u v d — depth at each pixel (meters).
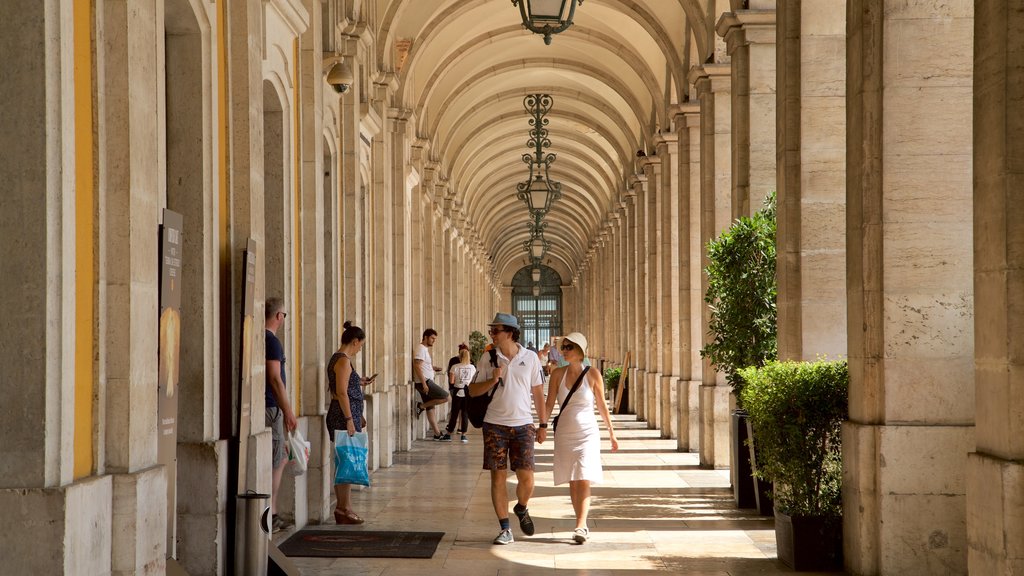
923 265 7.94
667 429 21.53
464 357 21.62
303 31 10.55
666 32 19.66
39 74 4.97
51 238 5.02
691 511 11.55
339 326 13.26
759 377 8.84
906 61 7.96
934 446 7.79
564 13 10.95
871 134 8.02
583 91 30.48
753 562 8.68
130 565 5.57
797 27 10.95
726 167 16.28
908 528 7.77
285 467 10.08
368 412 15.07
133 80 5.75
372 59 16.06
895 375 7.90
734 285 11.91
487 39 24.47
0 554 4.94
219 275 7.82
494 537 9.88
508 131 37.41
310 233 10.91
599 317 48.59
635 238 32.12
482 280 53.69
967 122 7.93
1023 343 5.67
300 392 10.79
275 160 10.03
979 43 5.96
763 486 11.21
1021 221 5.67
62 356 5.09
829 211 10.94
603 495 12.87
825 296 10.94
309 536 9.84
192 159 7.44
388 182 17.81
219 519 7.37
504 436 9.70
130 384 5.68
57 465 5.07
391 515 11.21
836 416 8.50
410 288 21.62
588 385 9.79
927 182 7.95
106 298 5.66
